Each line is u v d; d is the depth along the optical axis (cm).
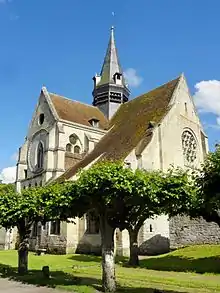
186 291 1295
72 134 4303
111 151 3700
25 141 4897
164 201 1389
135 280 1588
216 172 1396
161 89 4291
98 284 1474
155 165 3400
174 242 2856
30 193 1909
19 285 1498
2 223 1941
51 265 2336
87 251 3300
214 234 2536
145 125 3753
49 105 4488
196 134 4141
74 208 1555
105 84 5150
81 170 1540
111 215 1406
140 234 3023
